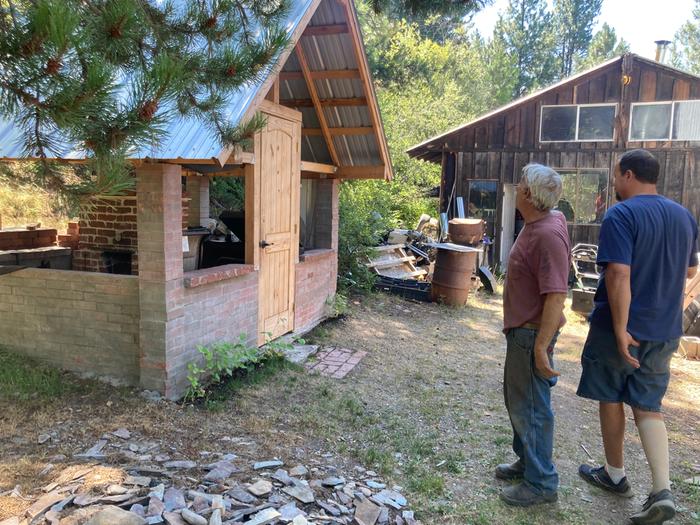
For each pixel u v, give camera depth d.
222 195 10.23
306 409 4.46
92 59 2.04
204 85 3.12
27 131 2.27
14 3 2.15
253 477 3.10
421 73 25.75
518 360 3.06
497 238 13.68
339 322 7.49
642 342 3.03
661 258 2.96
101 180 2.37
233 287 5.16
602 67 12.45
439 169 18.42
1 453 3.28
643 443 3.04
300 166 6.45
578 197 13.19
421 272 10.88
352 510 2.87
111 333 4.54
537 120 13.22
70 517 2.42
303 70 6.30
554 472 3.17
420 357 6.31
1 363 4.62
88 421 3.82
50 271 4.65
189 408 4.22
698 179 12.14
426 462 3.70
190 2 3.23
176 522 2.45
